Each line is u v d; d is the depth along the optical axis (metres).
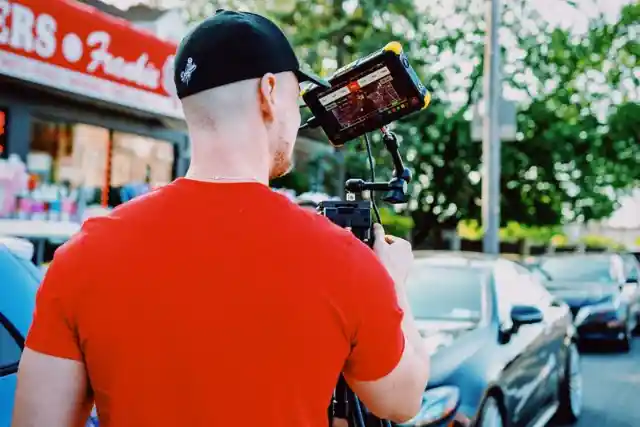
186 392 1.27
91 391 1.37
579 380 7.32
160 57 7.67
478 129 13.43
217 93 1.39
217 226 1.32
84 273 1.29
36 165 7.50
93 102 7.81
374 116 1.96
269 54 1.40
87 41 6.78
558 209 23.30
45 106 7.50
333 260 1.32
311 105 1.98
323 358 1.30
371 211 1.83
